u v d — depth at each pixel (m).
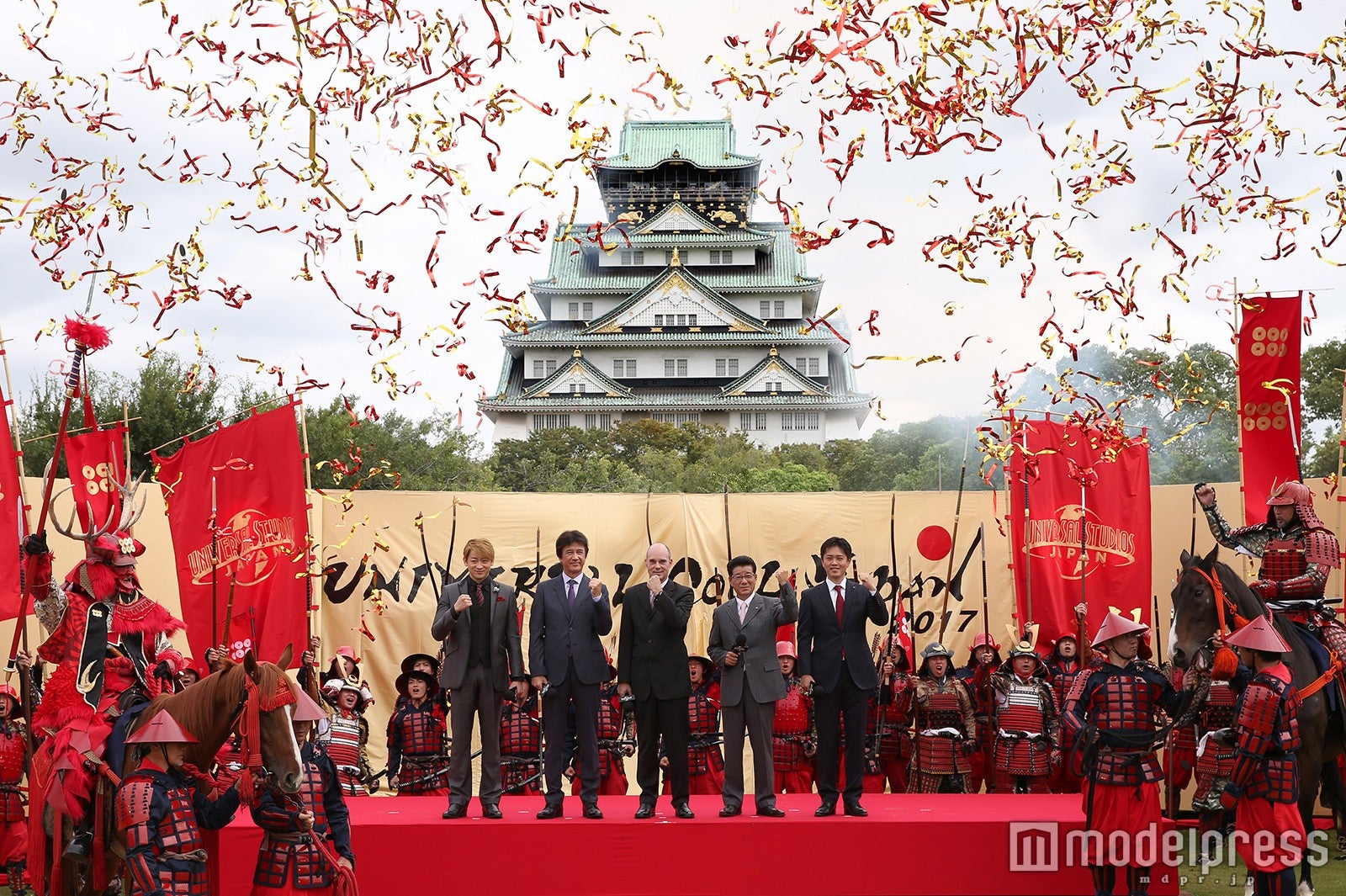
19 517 8.16
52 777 6.25
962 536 12.23
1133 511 10.58
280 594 10.16
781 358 64.31
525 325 7.22
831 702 7.70
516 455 47.62
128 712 6.14
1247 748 6.52
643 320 64.50
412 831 7.36
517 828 7.39
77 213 7.67
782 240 68.00
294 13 6.81
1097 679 7.02
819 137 6.96
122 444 9.95
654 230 65.00
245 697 5.62
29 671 8.07
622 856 7.38
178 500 10.15
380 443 27.66
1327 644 7.77
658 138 66.94
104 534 6.77
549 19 6.60
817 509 12.35
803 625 7.88
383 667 11.98
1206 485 8.62
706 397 64.06
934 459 35.16
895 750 10.61
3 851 8.62
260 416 10.36
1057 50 7.00
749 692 7.80
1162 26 7.14
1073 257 7.71
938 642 10.73
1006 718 10.11
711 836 7.39
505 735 10.80
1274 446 9.50
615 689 10.79
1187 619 7.34
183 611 9.98
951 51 6.92
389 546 12.15
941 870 7.31
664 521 12.38
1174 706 6.97
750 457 46.09
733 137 66.88
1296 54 7.25
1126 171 7.48
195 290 7.87
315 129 6.84
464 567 12.20
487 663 7.84
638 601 7.86
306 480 10.46
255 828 7.26
